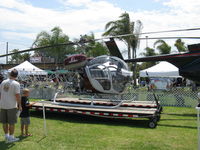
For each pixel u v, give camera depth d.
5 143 5.09
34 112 9.27
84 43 8.10
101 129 6.55
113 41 8.59
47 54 36.66
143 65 33.28
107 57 8.60
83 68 8.67
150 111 7.35
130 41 22.19
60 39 28.36
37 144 5.04
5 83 5.13
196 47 8.34
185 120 7.91
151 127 6.78
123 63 8.59
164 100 11.77
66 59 8.73
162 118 8.29
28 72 15.97
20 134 5.83
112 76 8.26
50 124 7.12
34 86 14.37
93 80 8.47
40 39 29.16
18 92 5.15
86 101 9.59
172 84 18.03
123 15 22.30
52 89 13.71
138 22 22.36
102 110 7.64
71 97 10.85
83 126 6.92
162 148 4.85
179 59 8.63
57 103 8.97
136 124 7.29
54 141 5.26
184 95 11.41
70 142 5.20
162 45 28.36
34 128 6.50
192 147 4.94
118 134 5.99
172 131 6.38
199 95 7.08
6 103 5.09
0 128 6.40
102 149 4.74
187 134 6.04
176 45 31.53
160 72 17.25
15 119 5.20
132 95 12.27
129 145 5.04
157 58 8.88
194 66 8.44
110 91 8.45
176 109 10.47
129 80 8.60
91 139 5.47
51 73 11.41
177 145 5.07
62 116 8.55
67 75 9.27
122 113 7.24
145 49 29.75
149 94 12.11
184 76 8.72
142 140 5.44
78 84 9.08
